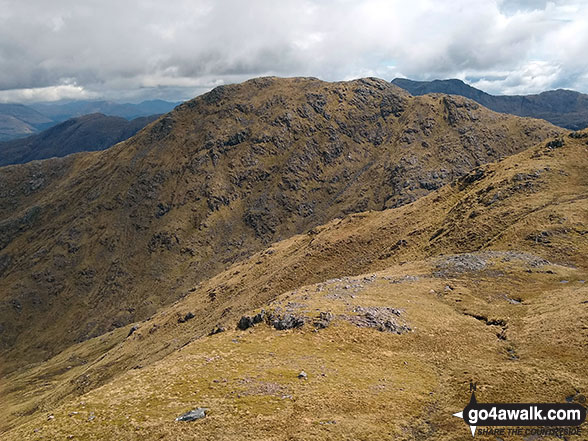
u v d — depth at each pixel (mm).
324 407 31984
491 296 61219
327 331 49375
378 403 32875
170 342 153375
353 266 133250
